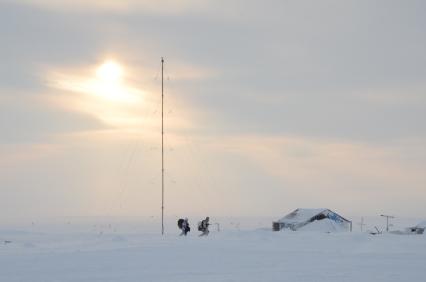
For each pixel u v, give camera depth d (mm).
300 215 73375
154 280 23688
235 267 28000
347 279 23594
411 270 26516
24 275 25312
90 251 36250
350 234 49406
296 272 25938
